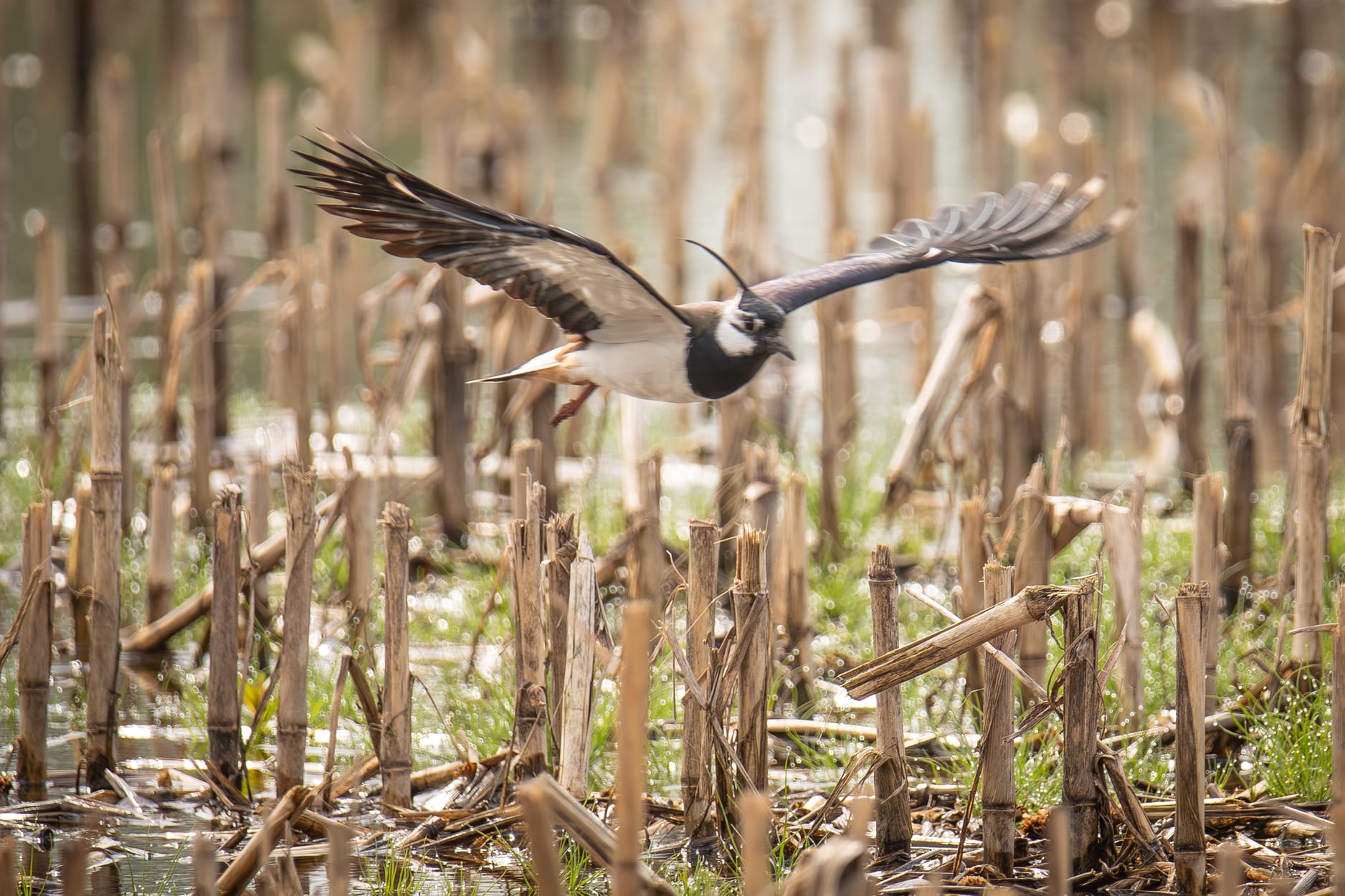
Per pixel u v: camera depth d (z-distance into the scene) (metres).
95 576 9.12
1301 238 19.80
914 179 19.28
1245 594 11.57
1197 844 7.50
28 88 32.12
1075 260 14.88
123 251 19.91
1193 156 25.50
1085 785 7.68
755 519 10.82
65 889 5.84
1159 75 31.83
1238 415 12.03
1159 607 10.45
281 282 17.80
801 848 8.06
